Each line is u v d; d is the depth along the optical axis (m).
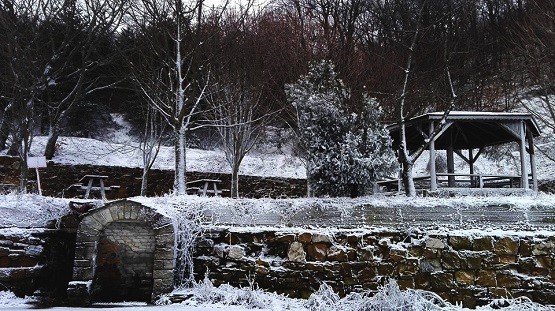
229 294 7.78
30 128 13.65
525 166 13.38
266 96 15.88
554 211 8.77
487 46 23.73
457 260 8.31
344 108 10.02
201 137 22.56
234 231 8.74
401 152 11.36
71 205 9.03
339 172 9.55
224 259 8.60
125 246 8.32
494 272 8.23
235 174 15.11
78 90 17.92
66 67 18.78
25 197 9.24
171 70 13.39
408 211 8.85
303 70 16.09
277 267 8.46
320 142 9.83
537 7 21.56
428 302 7.02
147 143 19.11
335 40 18.64
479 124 14.83
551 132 23.41
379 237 8.59
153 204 8.64
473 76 22.62
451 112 12.85
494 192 13.02
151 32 13.12
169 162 18.78
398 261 8.37
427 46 19.11
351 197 9.61
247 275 8.48
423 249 8.41
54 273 8.71
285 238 8.63
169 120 12.52
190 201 9.19
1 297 7.82
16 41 15.12
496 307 7.96
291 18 19.38
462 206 8.88
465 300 8.12
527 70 22.58
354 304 7.22
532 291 8.09
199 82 14.40
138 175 17.72
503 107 22.62
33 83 15.24
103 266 8.22
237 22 15.42
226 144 15.78
